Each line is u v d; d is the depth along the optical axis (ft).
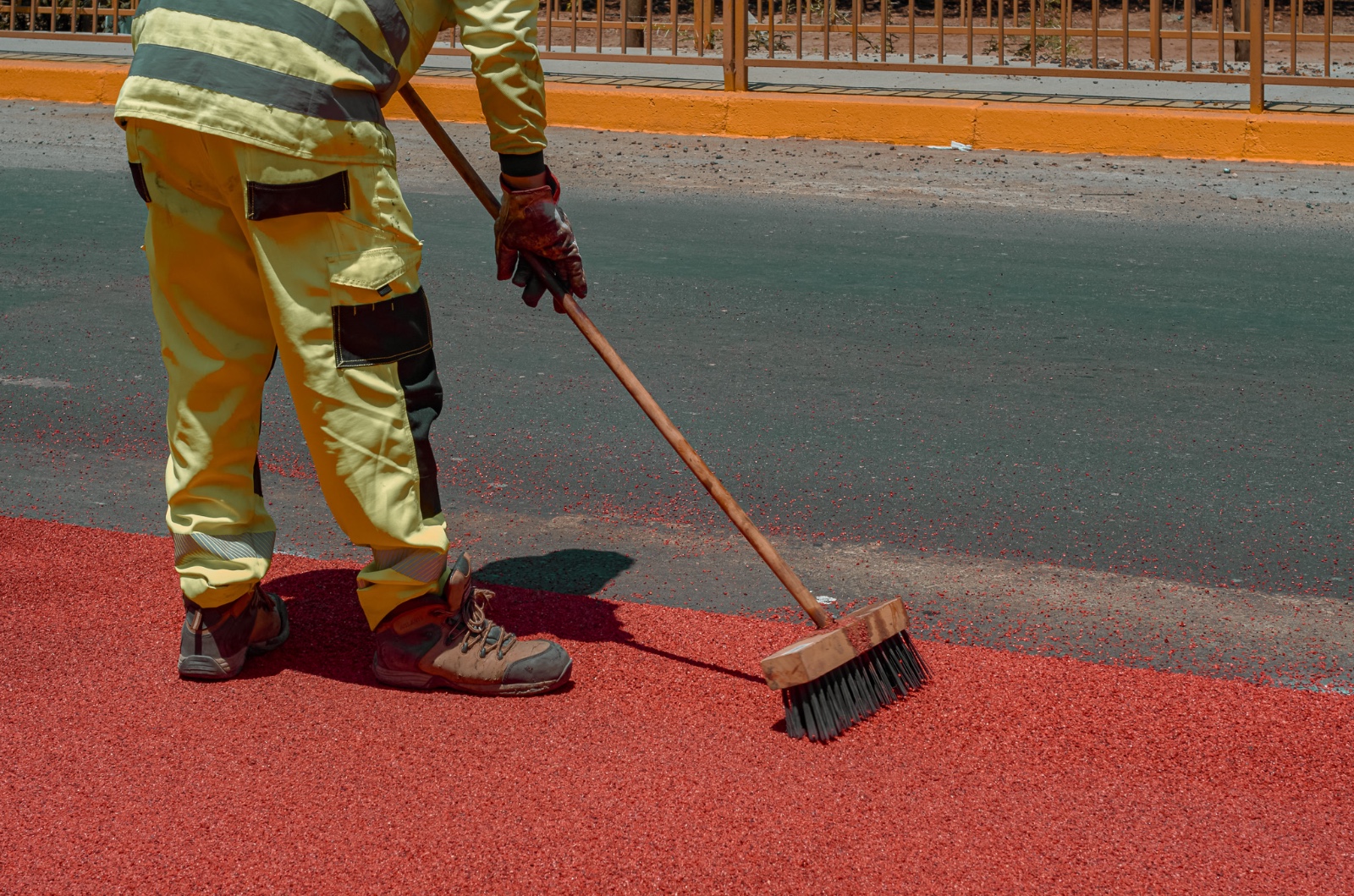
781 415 17.17
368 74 8.94
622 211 29.60
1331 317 21.63
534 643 10.02
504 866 7.82
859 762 9.02
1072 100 38.47
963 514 14.08
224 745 9.14
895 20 62.95
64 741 9.15
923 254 26.02
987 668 10.50
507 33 9.17
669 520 13.93
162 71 8.68
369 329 9.19
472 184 10.11
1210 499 14.44
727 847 8.02
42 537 12.97
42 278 23.67
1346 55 54.60
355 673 10.27
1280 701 9.96
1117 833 8.21
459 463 15.52
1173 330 20.93
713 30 57.11
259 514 10.31
